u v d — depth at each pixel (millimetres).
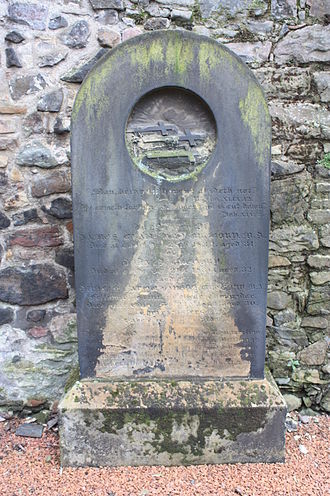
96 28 2711
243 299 2295
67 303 2857
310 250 2834
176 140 2215
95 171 2176
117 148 2160
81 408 2240
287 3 2734
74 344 2875
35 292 2820
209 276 2271
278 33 2752
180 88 2141
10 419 2838
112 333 2312
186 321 2307
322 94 2760
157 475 2236
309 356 2893
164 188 2195
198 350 2338
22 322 2846
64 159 2754
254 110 2131
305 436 2631
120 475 2242
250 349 2338
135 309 2291
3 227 2777
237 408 2248
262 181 2193
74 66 2719
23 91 2703
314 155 2785
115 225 2223
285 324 2893
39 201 2775
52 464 2355
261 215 2221
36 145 2738
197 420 2258
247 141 2160
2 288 2807
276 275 2863
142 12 2729
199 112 2211
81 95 2113
